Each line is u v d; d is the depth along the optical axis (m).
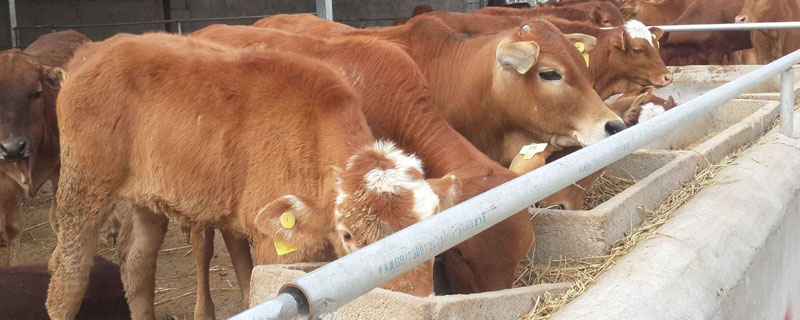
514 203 2.00
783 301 4.55
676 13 12.78
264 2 20.12
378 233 2.93
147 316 4.56
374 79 4.32
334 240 3.24
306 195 3.58
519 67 4.65
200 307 4.79
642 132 2.95
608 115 4.71
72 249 4.24
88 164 4.12
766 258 3.98
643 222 4.02
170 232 7.09
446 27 5.42
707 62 11.19
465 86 5.15
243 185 3.80
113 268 4.90
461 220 1.79
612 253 3.59
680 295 2.92
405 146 4.15
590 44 5.56
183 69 3.96
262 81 3.85
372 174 3.05
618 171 5.15
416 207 2.93
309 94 3.74
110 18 20.33
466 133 5.26
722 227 3.75
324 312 1.40
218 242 6.71
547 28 4.85
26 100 6.20
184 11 20.27
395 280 2.83
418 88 4.25
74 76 4.13
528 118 4.88
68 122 4.12
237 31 5.24
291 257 3.48
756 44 11.01
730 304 3.27
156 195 4.04
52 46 7.59
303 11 20.20
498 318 2.72
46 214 8.05
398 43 5.36
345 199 3.02
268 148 3.72
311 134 3.64
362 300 2.53
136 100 4.00
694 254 3.30
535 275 3.68
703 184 4.64
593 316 2.56
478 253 3.42
